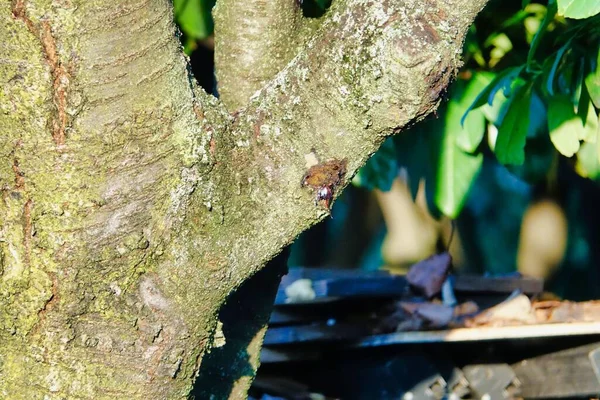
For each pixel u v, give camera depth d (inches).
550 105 86.6
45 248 66.3
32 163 65.8
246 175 68.1
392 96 65.9
